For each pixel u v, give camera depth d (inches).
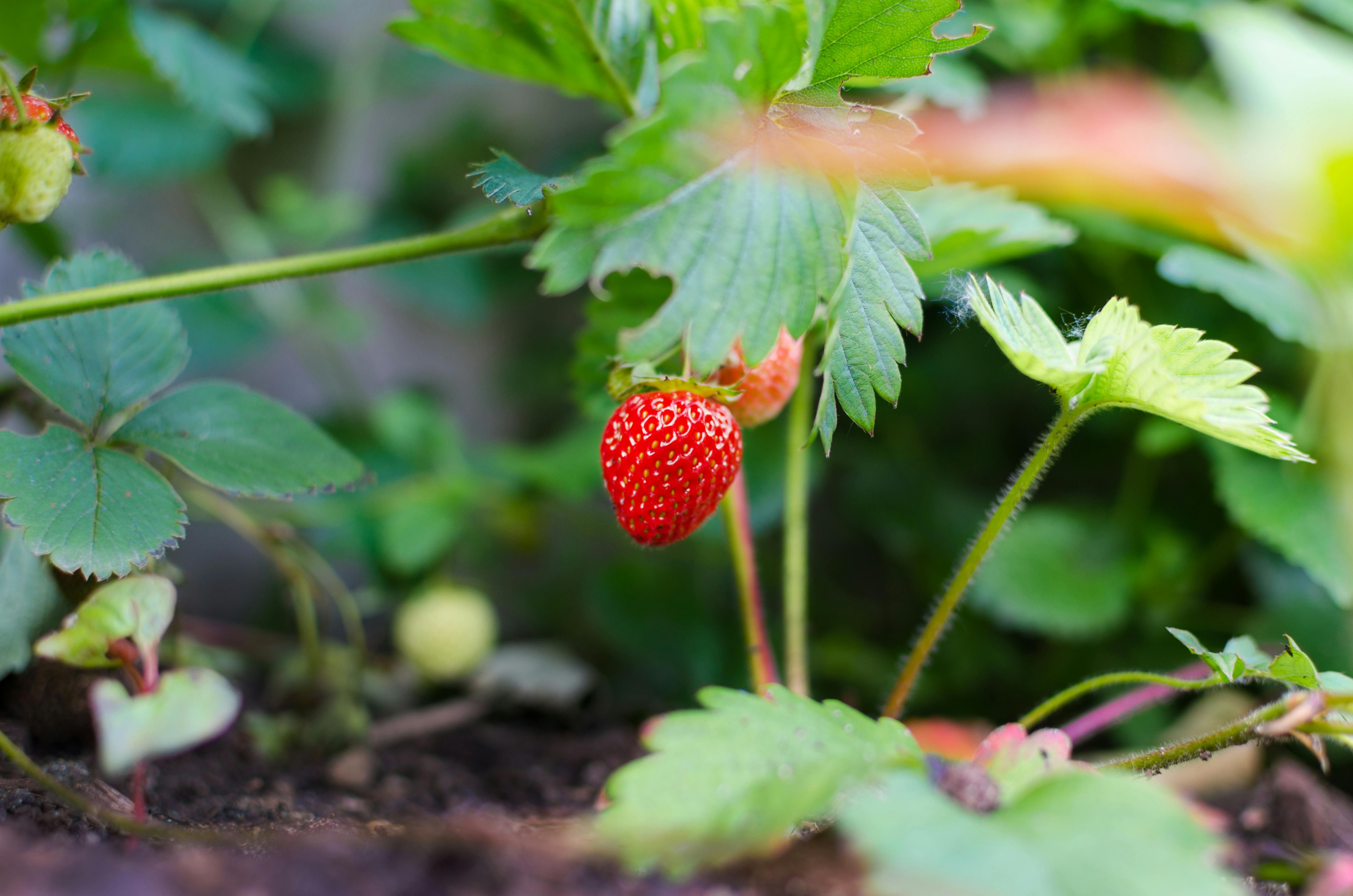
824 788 12.4
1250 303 16.6
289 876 12.6
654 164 12.7
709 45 12.7
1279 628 18.4
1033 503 23.4
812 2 13.0
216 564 24.2
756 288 12.9
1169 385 13.3
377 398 27.0
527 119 27.7
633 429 13.7
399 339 27.2
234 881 12.5
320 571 17.6
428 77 26.3
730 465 13.8
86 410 14.5
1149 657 18.9
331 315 24.1
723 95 12.8
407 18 14.7
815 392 17.5
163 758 15.7
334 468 14.9
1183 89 20.8
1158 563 19.1
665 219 12.8
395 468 21.7
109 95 21.5
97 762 14.9
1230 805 16.4
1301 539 16.9
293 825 14.2
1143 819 12.1
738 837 12.3
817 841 13.2
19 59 17.1
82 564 13.5
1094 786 12.3
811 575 23.3
